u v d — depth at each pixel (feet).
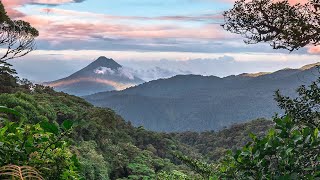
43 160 5.57
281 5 17.70
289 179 6.21
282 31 17.93
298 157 6.54
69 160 5.85
